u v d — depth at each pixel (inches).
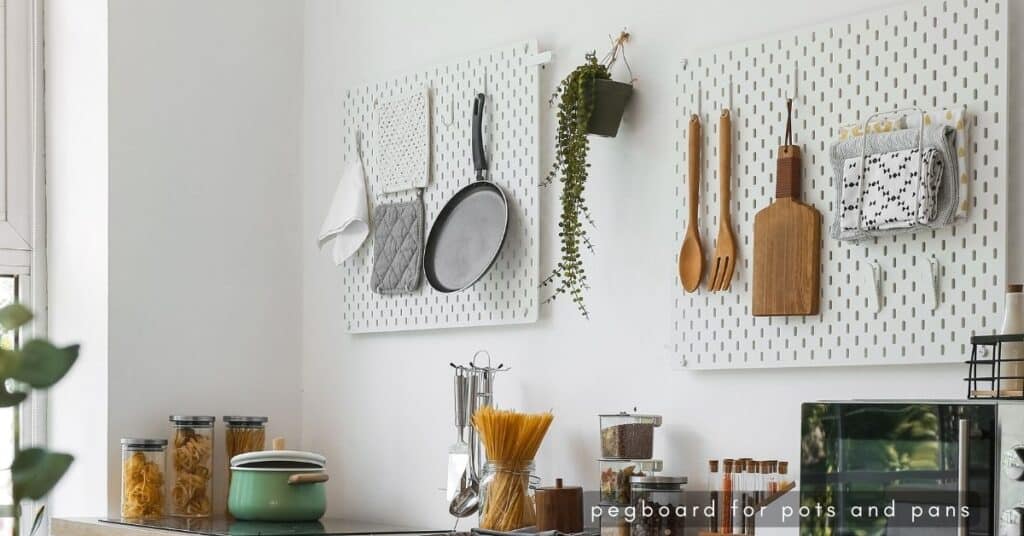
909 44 80.3
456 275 113.0
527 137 107.3
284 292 133.7
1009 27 75.4
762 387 88.0
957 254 76.5
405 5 123.6
